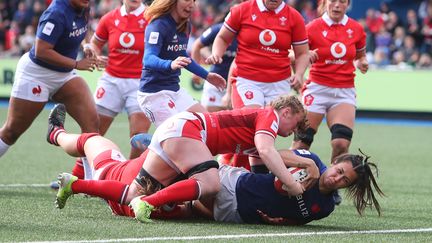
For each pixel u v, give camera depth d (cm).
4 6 8662
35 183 3023
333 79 2972
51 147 4434
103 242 1856
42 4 8250
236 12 2806
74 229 2027
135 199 2161
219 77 2466
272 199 2189
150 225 2117
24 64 2656
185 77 7056
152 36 2500
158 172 2188
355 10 8869
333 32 2977
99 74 7188
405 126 6500
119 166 2289
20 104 2662
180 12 2522
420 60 7312
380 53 7325
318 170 2177
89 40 3186
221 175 2245
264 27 2778
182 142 2159
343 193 2977
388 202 2794
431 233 2148
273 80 2816
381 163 4119
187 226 2134
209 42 3341
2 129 2725
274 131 2159
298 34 2806
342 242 1962
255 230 2109
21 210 2330
